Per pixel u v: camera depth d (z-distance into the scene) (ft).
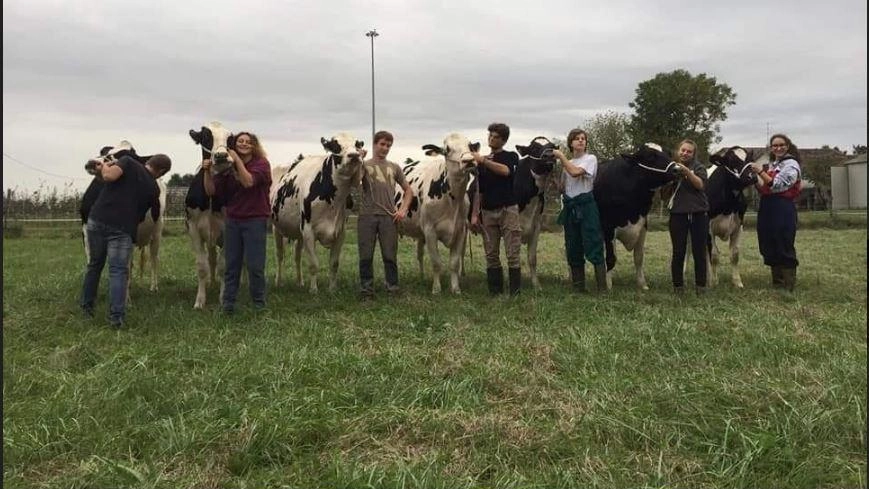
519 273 24.89
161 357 16.60
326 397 13.09
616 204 26.43
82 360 16.29
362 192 24.40
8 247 52.95
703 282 25.34
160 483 9.85
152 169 22.07
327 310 22.61
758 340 17.20
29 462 10.61
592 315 21.08
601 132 131.34
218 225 23.49
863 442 10.98
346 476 9.82
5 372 14.60
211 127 21.29
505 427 11.60
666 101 133.69
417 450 11.05
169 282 30.94
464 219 26.43
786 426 11.34
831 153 216.74
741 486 9.71
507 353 16.46
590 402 12.78
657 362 15.69
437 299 24.90
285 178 28.86
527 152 26.50
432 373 14.78
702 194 25.16
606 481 9.89
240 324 20.13
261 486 9.85
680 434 11.43
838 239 60.39
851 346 16.76
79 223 78.28
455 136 24.98
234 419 11.93
